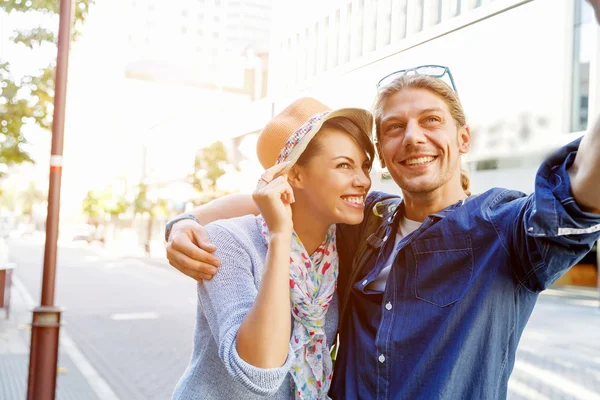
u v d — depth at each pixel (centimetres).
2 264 917
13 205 6688
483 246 128
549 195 110
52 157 354
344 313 146
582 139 109
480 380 122
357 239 155
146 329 864
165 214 3847
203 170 2659
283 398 134
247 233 140
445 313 127
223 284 128
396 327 131
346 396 135
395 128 136
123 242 4578
